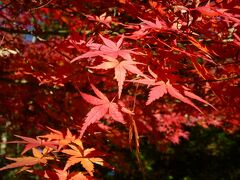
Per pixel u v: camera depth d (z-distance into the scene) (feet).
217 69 9.12
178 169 39.70
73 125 7.77
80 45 6.95
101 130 7.11
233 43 6.45
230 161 37.86
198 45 6.02
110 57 5.23
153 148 36.55
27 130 13.24
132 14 7.82
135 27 6.82
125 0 7.77
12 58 11.85
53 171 6.10
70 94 12.12
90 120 5.14
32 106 13.34
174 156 38.27
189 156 38.83
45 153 5.97
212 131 37.93
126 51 5.41
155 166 38.75
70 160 5.65
